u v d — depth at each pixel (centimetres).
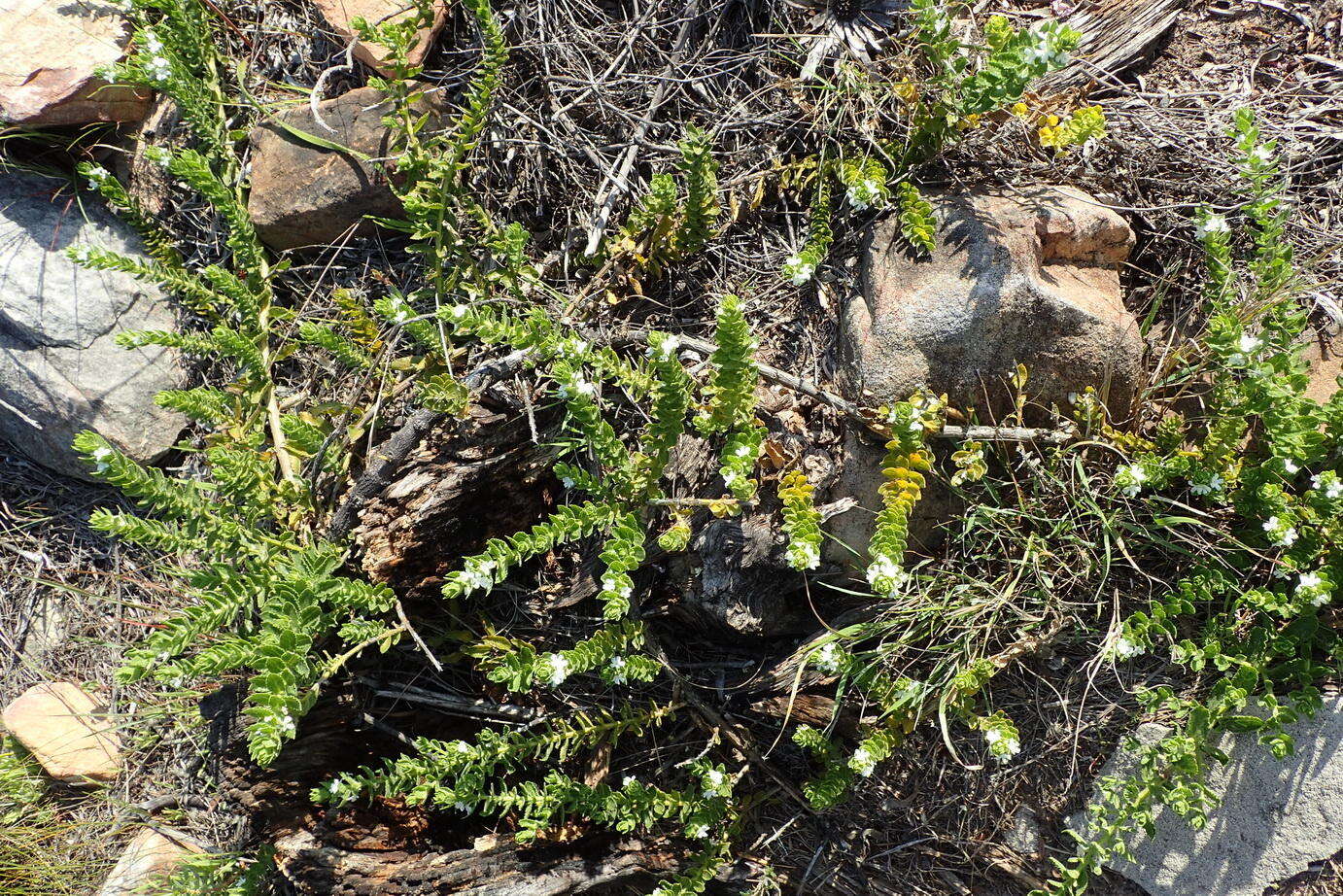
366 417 318
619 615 272
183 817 382
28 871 375
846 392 305
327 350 333
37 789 383
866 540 307
